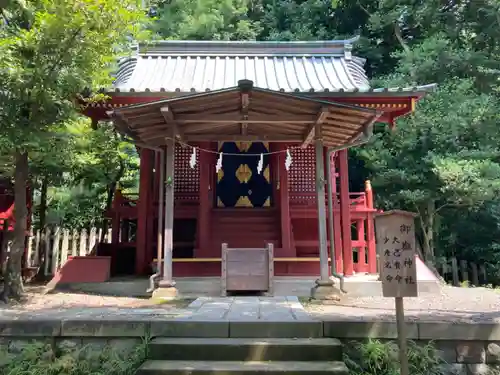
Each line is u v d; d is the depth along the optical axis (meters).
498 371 4.14
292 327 4.19
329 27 18.72
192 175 9.57
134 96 7.62
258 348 3.88
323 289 6.25
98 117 8.22
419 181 12.40
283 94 5.88
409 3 15.52
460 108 11.91
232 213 9.76
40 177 9.63
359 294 7.08
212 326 4.20
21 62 5.65
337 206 9.15
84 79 6.19
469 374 4.15
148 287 7.20
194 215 9.32
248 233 9.39
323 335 4.17
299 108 6.32
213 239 9.27
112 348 4.19
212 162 9.64
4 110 5.66
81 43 5.75
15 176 6.45
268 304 5.57
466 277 13.08
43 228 10.00
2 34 5.93
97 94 6.81
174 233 9.77
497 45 14.94
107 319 4.29
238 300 6.03
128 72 9.98
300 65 10.38
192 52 10.66
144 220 8.78
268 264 6.64
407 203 13.02
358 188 17.28
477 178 10.79
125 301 6.23
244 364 3.72
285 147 9.51
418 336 4.18
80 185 11.18
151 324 4.21
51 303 5.92
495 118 11.95
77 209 11.95
